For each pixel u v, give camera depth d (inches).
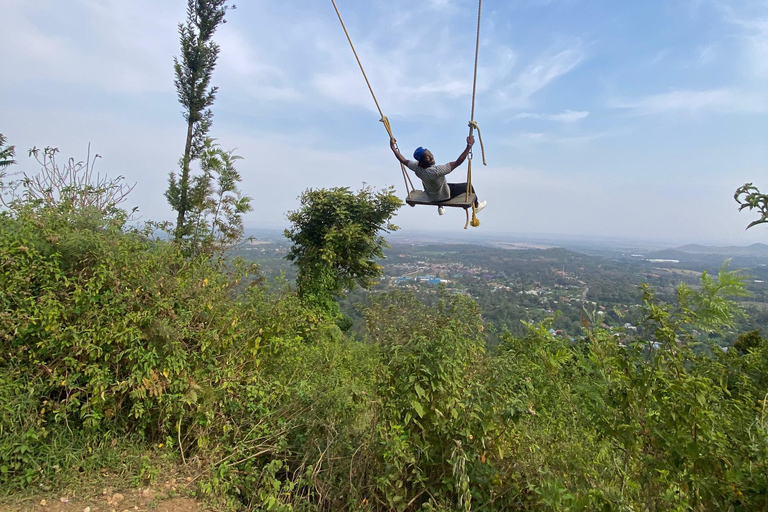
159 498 174.4
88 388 187.9
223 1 445.7
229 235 417.1
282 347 238.8
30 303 183.6
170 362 198.5
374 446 167.5
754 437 115.0
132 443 197.8
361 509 156.1
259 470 197.8
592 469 141.3
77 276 199.3
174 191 419.5
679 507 116.7
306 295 576.4
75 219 222.8
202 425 208.1
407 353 157.6
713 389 135.5
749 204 123.0
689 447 111.0
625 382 127.2
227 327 223.9
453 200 236.8
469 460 141.6
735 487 108.1
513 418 141.4
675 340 116.6
